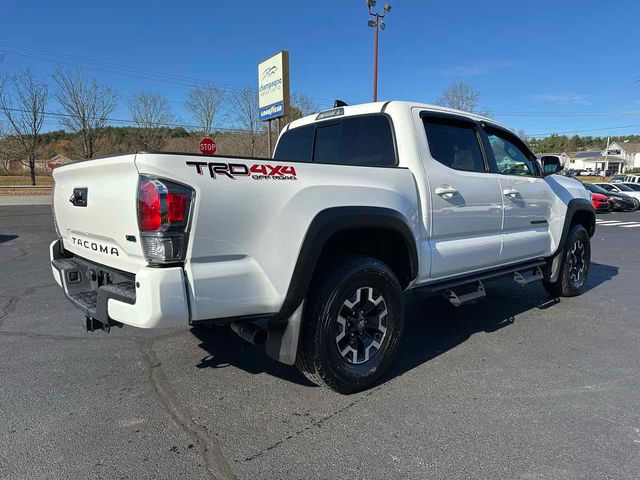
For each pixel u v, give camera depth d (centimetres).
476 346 406
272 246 261
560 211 514
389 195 315
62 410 289
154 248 233
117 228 258
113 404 298
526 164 484
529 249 470
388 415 285
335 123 409
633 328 457
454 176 373
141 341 412
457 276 393
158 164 227
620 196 2431
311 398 307
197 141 4253
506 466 234
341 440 258
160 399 305
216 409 292
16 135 3894
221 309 249
